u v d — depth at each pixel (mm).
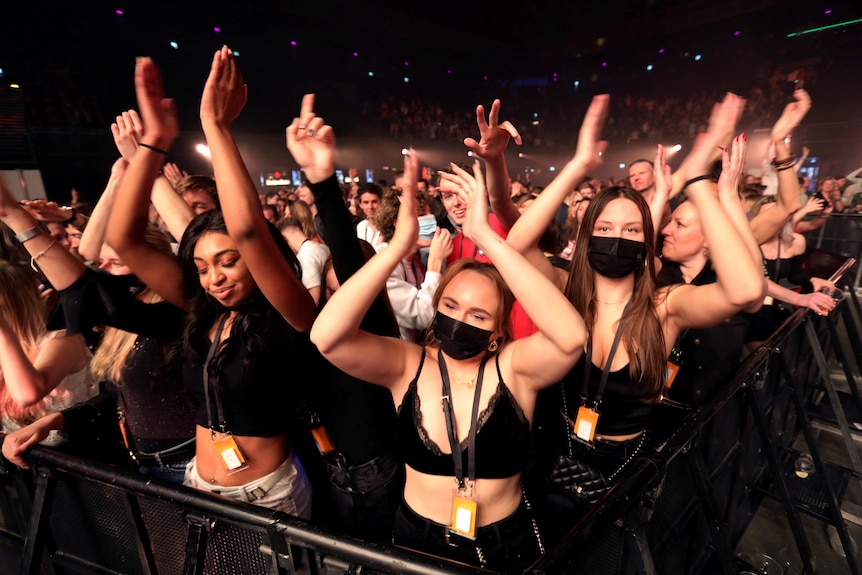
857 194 9102
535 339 1271
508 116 25312
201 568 1355
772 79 18406
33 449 1676
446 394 1345
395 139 19625
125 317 1599
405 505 1439
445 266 3018
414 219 1216
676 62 21469
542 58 24031
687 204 2170
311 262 2859
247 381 1489
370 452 1627
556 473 1775
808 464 3002
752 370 1932
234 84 1284
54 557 1842
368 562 1076
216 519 1312
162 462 1868
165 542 1535
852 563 2572
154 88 1479
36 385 1585
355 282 1236
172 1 15055
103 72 15023
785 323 2463
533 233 1577
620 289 1672
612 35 21625
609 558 1269
